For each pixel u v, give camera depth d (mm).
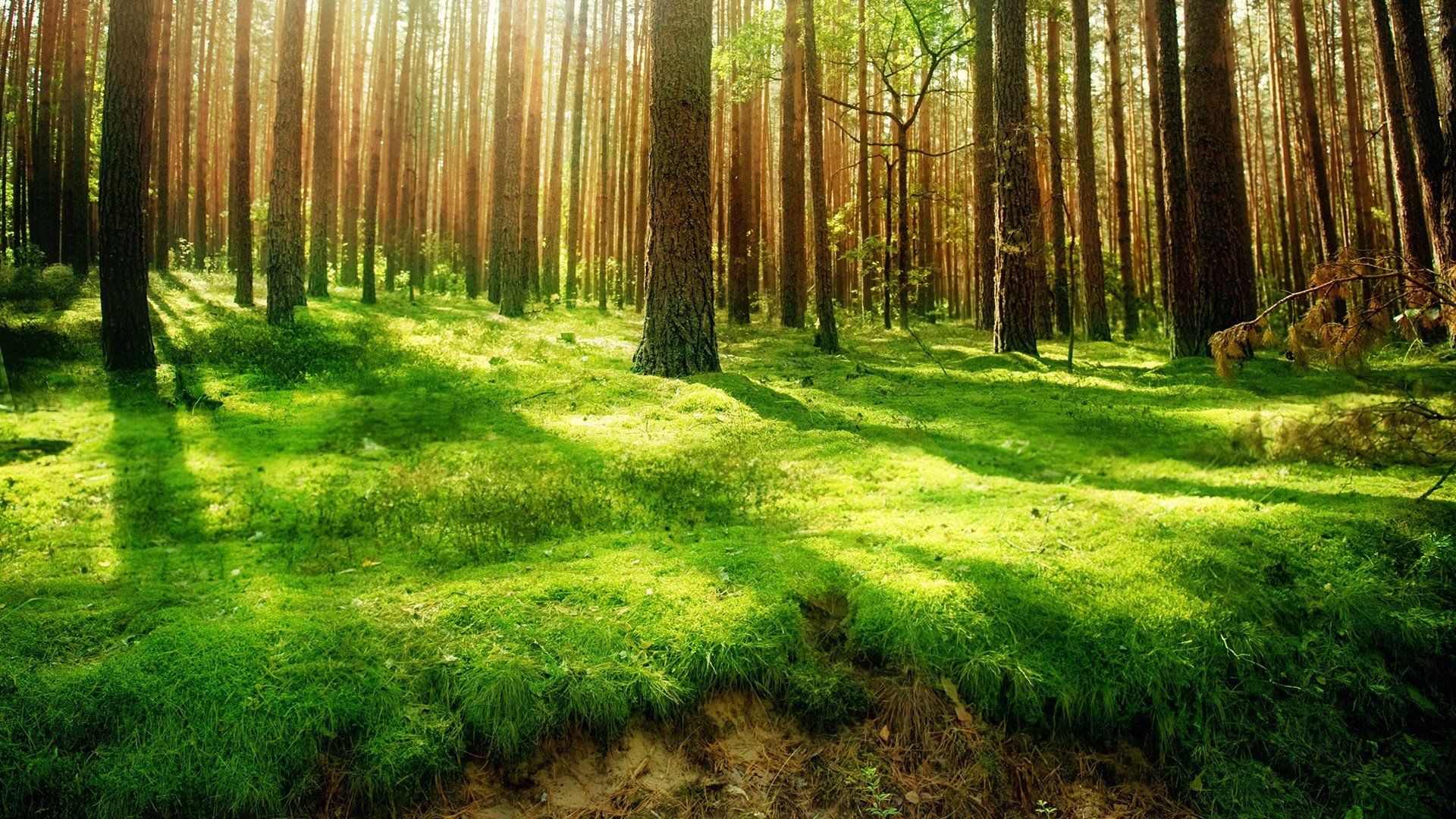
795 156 20922
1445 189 11000
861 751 3812
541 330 17047
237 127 18047
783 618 4184
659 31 10492
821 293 14930
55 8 23812
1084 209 19250
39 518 5117
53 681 3375
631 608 4164
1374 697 4066
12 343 10359
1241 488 5867
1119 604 4258
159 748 3246
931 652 4047
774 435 7777
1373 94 30391
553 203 30031
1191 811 3758
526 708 3582
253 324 14102
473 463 6652
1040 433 7789
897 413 8992
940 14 18656
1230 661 4082
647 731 3762
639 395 9320
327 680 3539
